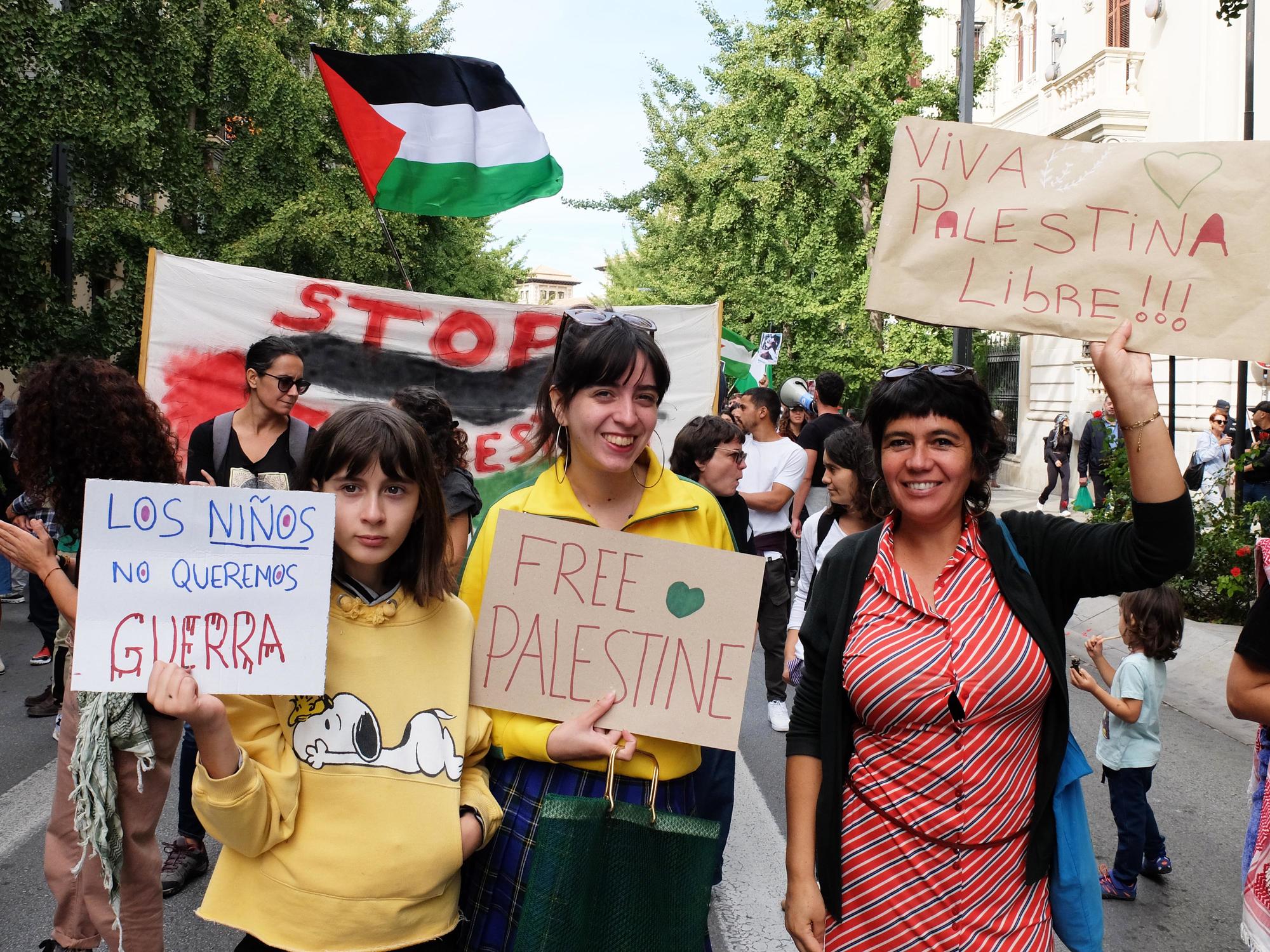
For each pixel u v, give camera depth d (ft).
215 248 58.75
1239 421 36.58
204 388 21.12
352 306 21.58
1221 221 7.54
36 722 21.03
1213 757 20.47
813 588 8.18
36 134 36.06
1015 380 75.61
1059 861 7.39
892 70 55.88
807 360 60.70
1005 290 7.79
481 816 7.29
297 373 15.11
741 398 21.20
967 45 30.58
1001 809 7.29
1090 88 61.21
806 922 7.55
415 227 66.64
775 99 58.65
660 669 7.77
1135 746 14.06
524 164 25.09
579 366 7.69
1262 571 8.59
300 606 6.81
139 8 41.45
